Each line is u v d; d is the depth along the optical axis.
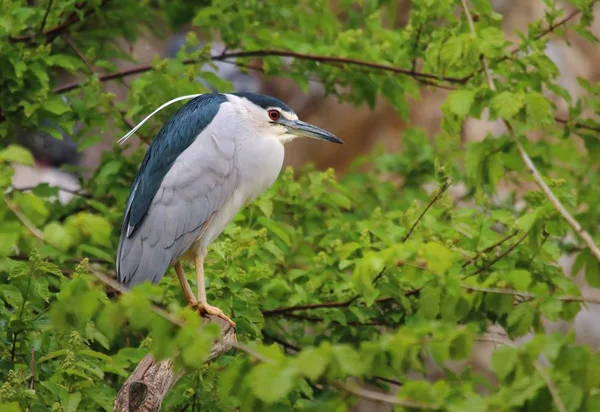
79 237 6.09
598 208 8.62
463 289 7.69
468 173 9.72
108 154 11.55
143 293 5.74
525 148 12.07
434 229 9.82
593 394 5.85
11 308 9.51
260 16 13.23
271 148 10.34
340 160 20.56
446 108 9.66
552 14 11.39
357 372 5.73
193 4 14.17
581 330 17.16
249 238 9.66
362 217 12.34
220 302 9.22
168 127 10.27
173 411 9.05
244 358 6.05
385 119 20.38
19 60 10.60
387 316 10.08
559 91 11.27
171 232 9.79
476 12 10.68
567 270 16.61
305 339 10.40
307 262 10.70
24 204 6.18
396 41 12.44
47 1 11.87
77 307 5.79
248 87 20.56
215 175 9.95
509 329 7.92
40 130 11.23
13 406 6.37
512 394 5.76
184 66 11.57
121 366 8.85
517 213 12.55
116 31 13.02
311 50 12.26
